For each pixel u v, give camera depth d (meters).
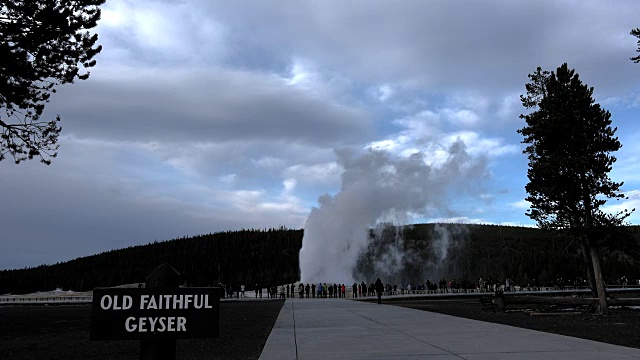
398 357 8.12
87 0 14.30
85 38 14.46
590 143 24.64
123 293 5.36
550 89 25.83
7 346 12.09
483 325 14.05
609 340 10.97
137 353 10.72
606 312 22.52
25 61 13.82
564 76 25.39
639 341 10.78
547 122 24.75
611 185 24.42
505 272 116.12
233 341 12.01
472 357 8.03
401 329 12.94
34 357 10.14
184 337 5.36
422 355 8.30
